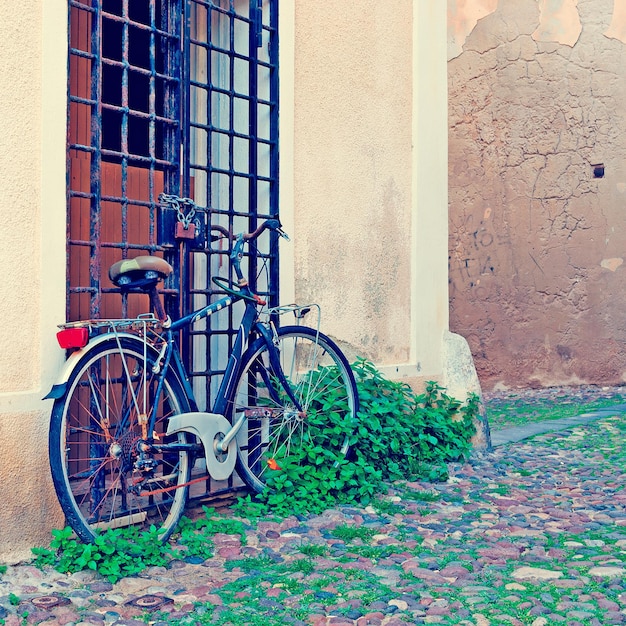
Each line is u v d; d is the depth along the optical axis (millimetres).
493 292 10727
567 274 10594
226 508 4371
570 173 10586
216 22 5027
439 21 6180
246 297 4277
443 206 6254
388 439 5133
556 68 10602
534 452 6273
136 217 5020
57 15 3605
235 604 3055
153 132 4066
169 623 2871
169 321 3789
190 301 4555
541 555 3662
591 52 10523
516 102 10680
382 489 4770
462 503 4637
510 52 10695
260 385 4625
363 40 5504
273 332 4480
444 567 3504
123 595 3146
